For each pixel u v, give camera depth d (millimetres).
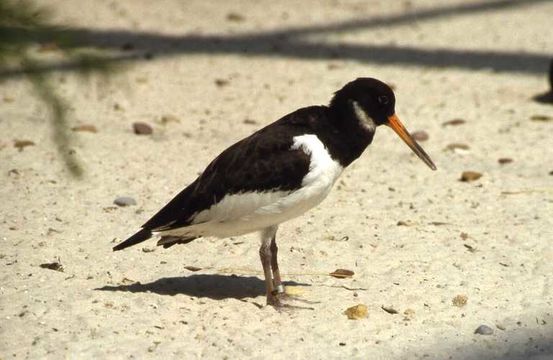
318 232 13172
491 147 16812
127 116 18203
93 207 13859
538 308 10906
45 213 13547
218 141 16938
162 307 10695
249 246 12719
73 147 16219
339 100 10805
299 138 10531
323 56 22453
